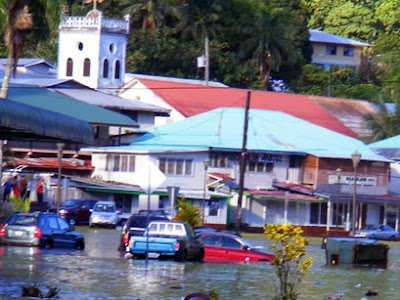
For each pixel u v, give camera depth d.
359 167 150.88
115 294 44.69
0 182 98.75
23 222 74.31
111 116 146.50
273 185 145.50
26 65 186.25
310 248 102.31
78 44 182.50
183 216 94.69
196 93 180.75
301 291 51.03
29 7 93.19
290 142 149.62
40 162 137.62
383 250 75.75
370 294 50.25
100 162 141.38
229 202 137.88
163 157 137.25
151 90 176.38
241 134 148.50
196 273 58.72
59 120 40.25
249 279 56.00
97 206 119.44
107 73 183.75
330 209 144.38
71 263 61.44
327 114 187.75
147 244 63.34
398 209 152.38
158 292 46.22
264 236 127.00
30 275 51.88
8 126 37.75
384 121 186.62
